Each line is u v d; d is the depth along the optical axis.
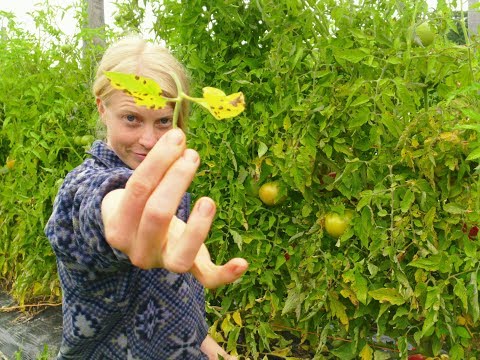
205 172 1.34
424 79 1.11
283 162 1.21
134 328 0.60
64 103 1.89
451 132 1.02
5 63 2.06
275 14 1.17
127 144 0.63
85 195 0.45
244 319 1.38
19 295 1.90
